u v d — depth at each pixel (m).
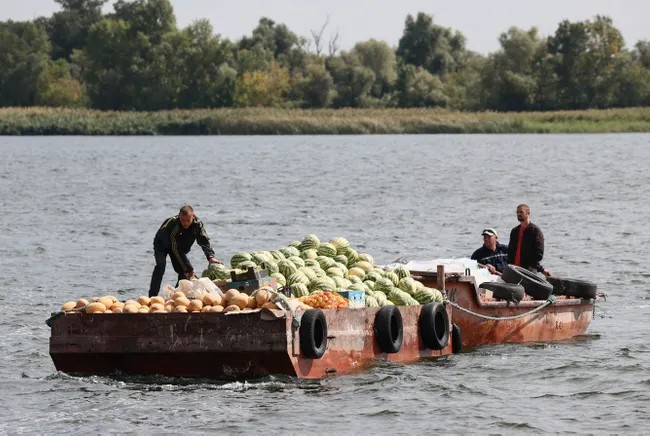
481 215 114.19
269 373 44.34
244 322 43.81
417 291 52.06
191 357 44.53
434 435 39.19
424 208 122.00
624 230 100.38
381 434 39.22
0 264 80.88
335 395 43.66
